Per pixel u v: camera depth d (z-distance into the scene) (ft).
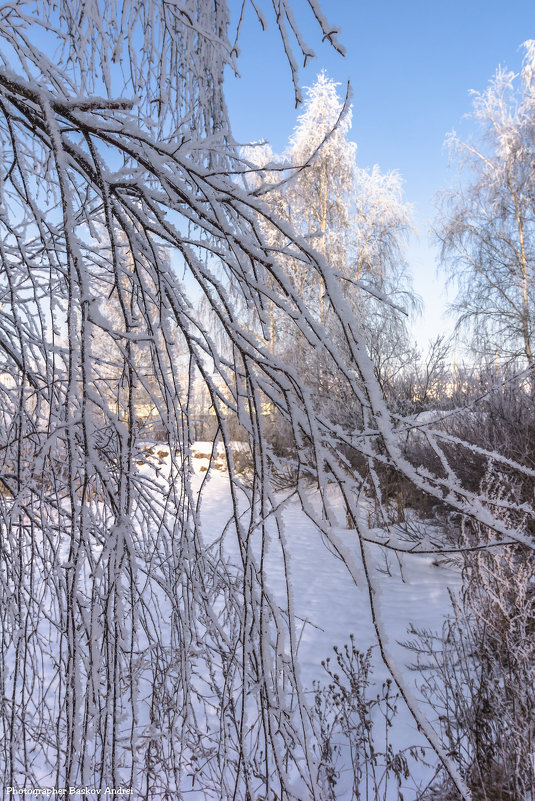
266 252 4.04
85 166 4.23
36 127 4.55
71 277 3.40
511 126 48.52
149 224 4.34
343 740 11.34
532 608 10.34
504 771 8.73
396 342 35.42
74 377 3.43
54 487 5.82
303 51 3.99
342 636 17.54
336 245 49.39
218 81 5.57
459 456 21.03
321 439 3.86
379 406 3.44
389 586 21.90
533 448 19.56
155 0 5.32
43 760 7.34
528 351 42.93
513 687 9.18
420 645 15.71
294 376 3.88
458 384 29.45
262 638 4.09
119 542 3.65
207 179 3.99
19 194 5.01
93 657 3.53
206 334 4.31
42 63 4.70
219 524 33.35
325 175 50.16
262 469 4.03
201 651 5.41
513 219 48.24
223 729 4.75
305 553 27.58
